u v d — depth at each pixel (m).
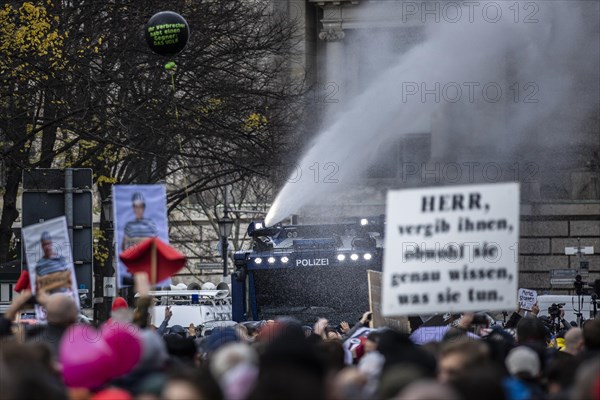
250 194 144.25
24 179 55.16
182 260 35.88
